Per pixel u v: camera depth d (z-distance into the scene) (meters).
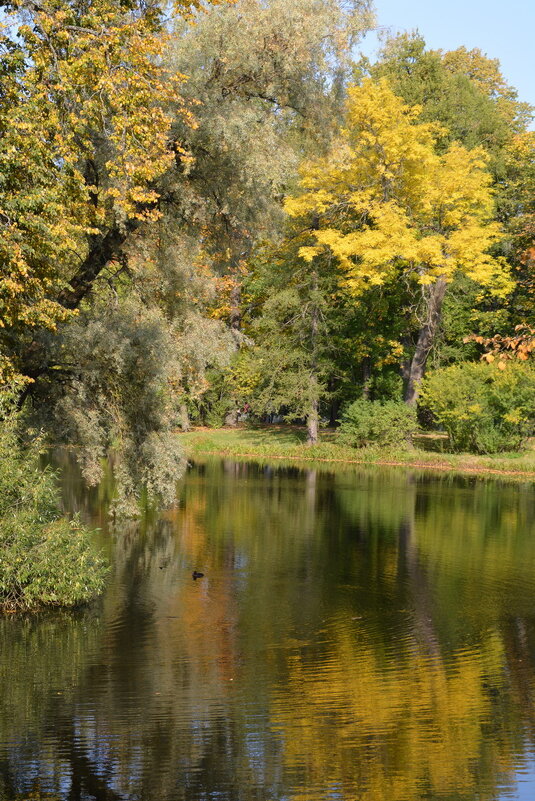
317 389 43.94
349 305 43.50
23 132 12.63
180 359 19.77
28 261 13.38
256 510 24.38
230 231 20.52
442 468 38.53
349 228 42.47
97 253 18.67
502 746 8.45
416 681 10.42
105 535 19.97
